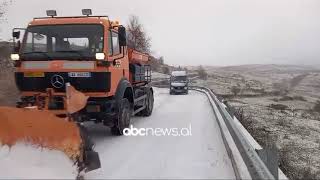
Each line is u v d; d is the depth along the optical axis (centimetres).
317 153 1495
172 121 1622
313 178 1012
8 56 2331
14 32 1136
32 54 1115
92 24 1116
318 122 2642
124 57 1288
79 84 1095
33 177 725
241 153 891
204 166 888
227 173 833
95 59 1092
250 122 1797
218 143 1154
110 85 1123
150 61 1811
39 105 1058
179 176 812
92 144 807
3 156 798
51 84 1099
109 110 1146
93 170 831
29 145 806
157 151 1044
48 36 1120
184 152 1032
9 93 1839
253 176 686
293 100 4697
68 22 1126
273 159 686
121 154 1008
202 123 1573
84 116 1116
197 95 3625
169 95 3622
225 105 1992
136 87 1547
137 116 1778
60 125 778
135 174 827
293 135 1897
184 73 3853
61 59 1101
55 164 766
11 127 816
